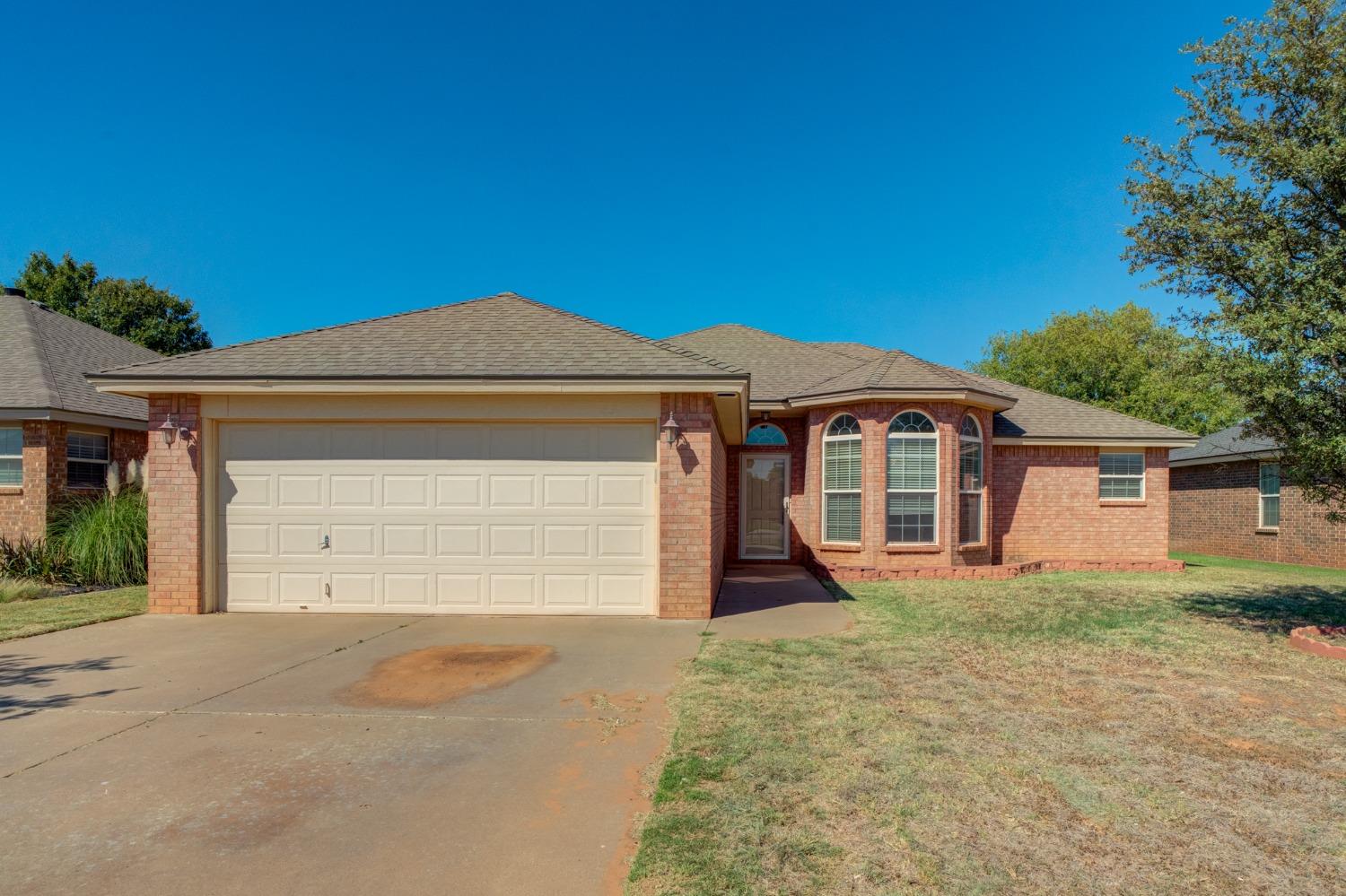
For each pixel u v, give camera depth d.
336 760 4.30
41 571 11.85
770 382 16.08
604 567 8.98
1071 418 16.81
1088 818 3.65
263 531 9.13
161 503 9.00
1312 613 9.59
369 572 9.07
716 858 3.20
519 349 9.42
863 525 13.88
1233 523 19.55
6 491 13.41
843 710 5.24
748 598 10.69
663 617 8.79
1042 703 5.49
